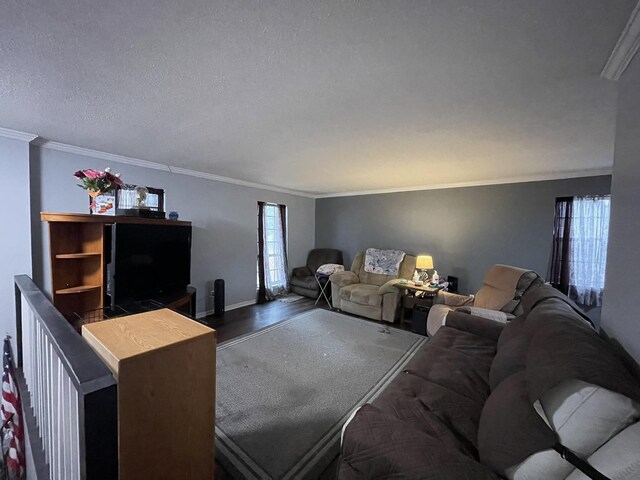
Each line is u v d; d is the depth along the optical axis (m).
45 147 2.57
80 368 0.70
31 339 1.63
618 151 1.18
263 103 1.68
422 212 4.66
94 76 1.38
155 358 0.77
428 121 1.91
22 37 1.08
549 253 3.55
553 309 1.45
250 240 4.71
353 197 5.52
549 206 3.55
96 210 2.88
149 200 3.38
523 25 1.00
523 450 0.83
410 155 2.76
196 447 0.90
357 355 2.89
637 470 0.64
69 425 0.84
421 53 1.19
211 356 0.92
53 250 2.20
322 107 1.72
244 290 4.66
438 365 1.78
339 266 5.19
